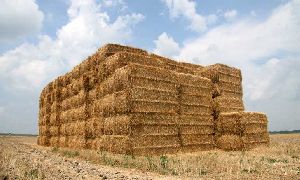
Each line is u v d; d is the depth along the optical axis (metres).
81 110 26.61
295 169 13.44
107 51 23.17
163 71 21.33
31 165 13.89
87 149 24.80
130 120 19.48
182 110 22.31
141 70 20.25
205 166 13.95
